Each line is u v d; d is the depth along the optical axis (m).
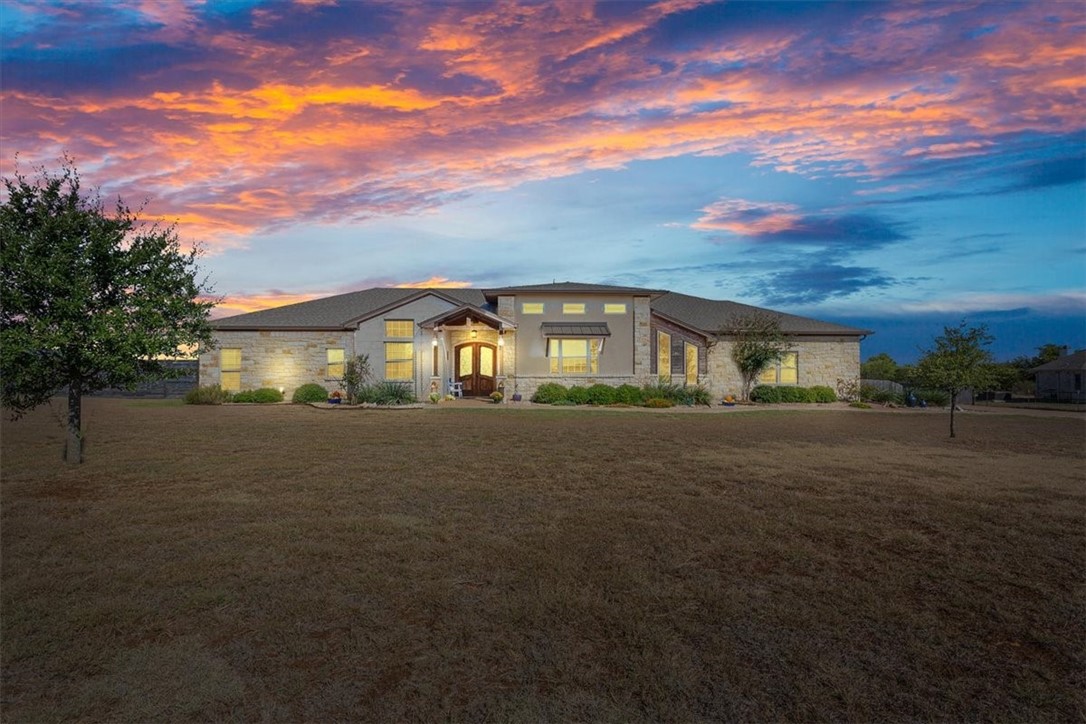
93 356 9.54
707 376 26.97
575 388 24.55
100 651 3.92
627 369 25.67
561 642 4.04
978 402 37.22
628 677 3.62
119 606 4.57
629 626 4.26
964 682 3.60
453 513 7.31
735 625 4.32
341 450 12.20
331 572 5.30
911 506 7.83
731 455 11.98
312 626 4.27
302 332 25.78
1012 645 4.07
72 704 3.33
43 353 9.84
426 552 5.83
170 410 21.58
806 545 6.16
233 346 25.50
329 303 29.25
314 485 8.88
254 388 25.45
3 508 7.49
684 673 3.66
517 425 17.02
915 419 20.98
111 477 9.42
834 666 3.76
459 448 12.55
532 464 10.71
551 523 6.88
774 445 13.53
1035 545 6.21
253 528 6.62
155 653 3.89
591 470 10.18
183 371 11.38
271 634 4.15
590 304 25.61
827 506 7.79
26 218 10.05
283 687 3.50
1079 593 4.95
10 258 9.23
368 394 23.20
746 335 27.08
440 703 3.35
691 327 26.73
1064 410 28.39
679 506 7.72
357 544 6.09
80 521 6.89
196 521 6.91
